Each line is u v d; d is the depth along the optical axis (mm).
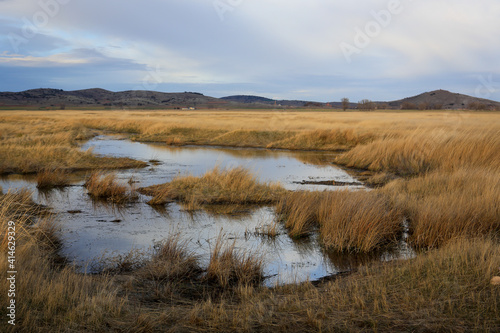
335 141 24250
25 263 4766
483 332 3230
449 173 11852
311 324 3572
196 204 9664
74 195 10664
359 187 12539
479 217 6902
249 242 7125
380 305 3877
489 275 4133
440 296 3904
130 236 7312
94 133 34312
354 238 6770
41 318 3484
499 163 12289
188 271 5504
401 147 16156
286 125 32250
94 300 3869
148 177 13695
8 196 8266
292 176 14531
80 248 6570
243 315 3801
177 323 3682
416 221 7473
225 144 25641
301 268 5891
